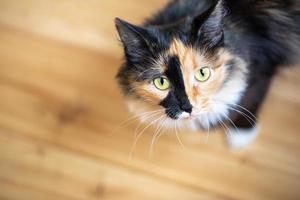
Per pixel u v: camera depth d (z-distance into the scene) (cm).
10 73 68
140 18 68
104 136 66
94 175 65
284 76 63
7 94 68
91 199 65
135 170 65
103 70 67
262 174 63
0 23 70
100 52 68
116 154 65
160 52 47
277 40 55
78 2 70
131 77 50
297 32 56
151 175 64
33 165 66
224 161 64
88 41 68
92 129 66
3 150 66
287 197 62
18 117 67
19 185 65
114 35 68
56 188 65
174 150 65
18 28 70
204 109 50
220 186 63
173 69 47
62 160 66
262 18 54
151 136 65
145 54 48
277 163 63
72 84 67
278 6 55
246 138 62
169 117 51
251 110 57
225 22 51
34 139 66
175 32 47
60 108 67
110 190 65
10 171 66
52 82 68
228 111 54
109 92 67
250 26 53
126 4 69
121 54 67
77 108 67
